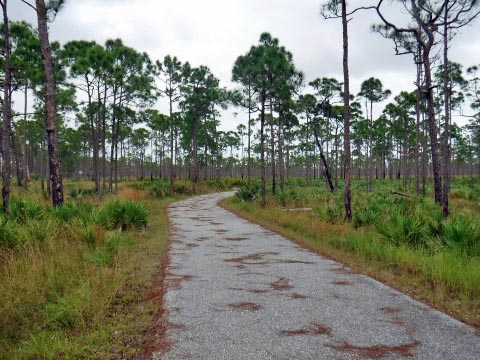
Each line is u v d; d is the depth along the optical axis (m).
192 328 4.34
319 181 51.81
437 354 3.70
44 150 39.00
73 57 23.00
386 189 32.66
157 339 4.05
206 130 49.00
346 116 13.46
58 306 4.54
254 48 20.97
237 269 7.32
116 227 11.35
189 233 12.16
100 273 6.18
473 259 7.14
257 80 21.30
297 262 7.98
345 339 4.04
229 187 49.59
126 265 7.25
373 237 9.66
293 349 3.79
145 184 37.97
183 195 32.41
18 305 4.68
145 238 10.80
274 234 12.01
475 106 29.27
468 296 5.52
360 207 15.11
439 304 5.26
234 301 5.33
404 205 15.19
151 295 5.62
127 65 26.39
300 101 29.03
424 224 9.35
